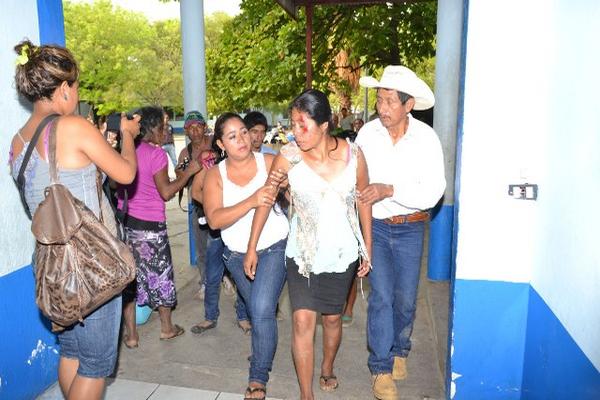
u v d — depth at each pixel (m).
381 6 10.80
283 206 3.16
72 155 2.22
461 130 2.81
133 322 3.98
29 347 3.19
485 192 2.83
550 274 2.52
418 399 3.25
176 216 9.30
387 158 3.08
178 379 3.52
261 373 3.09
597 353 1.94
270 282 2.97
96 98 34.84
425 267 6.01
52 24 3.41
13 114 3.01
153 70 36.38
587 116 2.12
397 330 3.37
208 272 4.22
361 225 2.95
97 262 2.21
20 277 3.10
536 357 2.70
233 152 2.94
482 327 2.96
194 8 5.66
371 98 25.48
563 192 2.37
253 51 12.56
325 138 2.72
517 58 2.69
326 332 3.21
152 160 3.74
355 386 3.40
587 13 2.13
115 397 3.26
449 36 5.02
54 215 2.13
